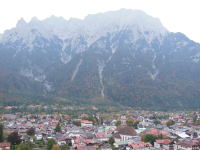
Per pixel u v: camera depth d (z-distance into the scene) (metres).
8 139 170.50
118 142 196.38
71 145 194.38
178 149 183.75
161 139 194.88
